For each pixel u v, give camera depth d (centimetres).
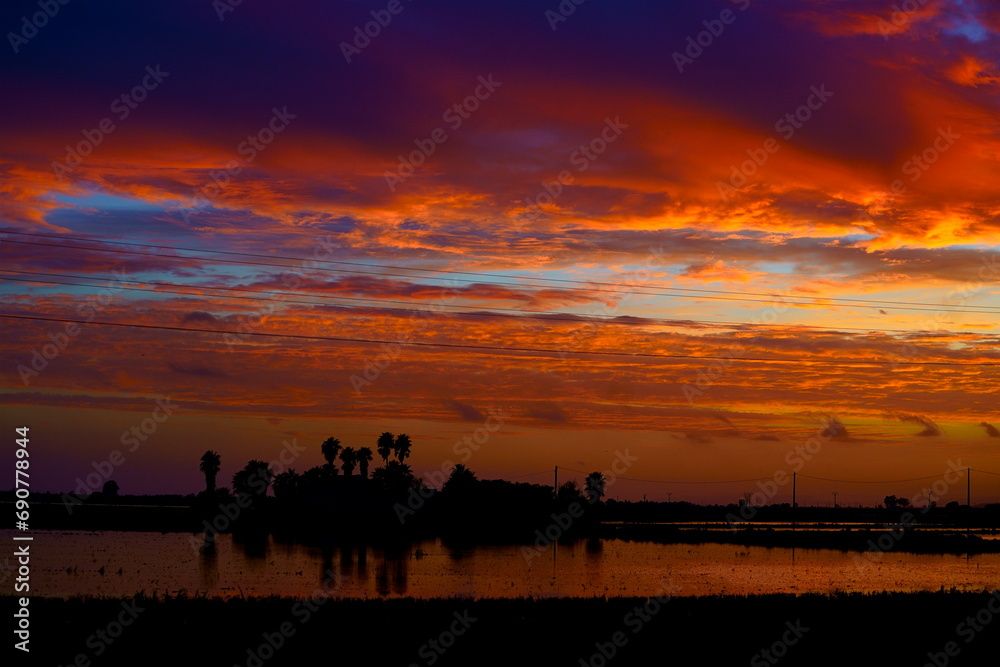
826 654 3331
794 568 7025
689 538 10344
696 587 5581
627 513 16762
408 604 3881
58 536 8569
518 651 3195
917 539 10425
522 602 4019
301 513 11819
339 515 11769
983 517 18738
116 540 8219
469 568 6438
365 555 7338
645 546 9144
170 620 3422
